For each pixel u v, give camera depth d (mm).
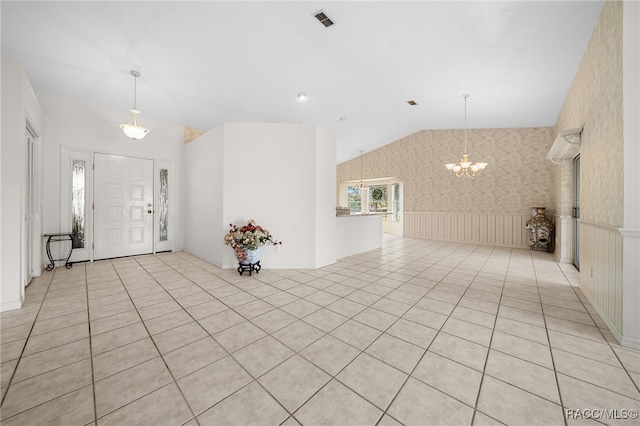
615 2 2270
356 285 3420
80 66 3588
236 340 2047
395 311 2600
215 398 1438
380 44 3586
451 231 7680
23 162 2768
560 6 2701
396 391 1492
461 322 2363
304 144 4238
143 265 4414
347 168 10672
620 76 2125
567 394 1463
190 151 5445
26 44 3100
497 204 6969
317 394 1470
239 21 3100
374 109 6035
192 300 2865
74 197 4480
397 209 9398
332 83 4711
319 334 2141
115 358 1803
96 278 3664
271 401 1418
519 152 6719
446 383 1558
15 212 2633
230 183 4176
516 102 5211
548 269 4340
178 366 1719
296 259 4273
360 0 2838
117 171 4922
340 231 5250
